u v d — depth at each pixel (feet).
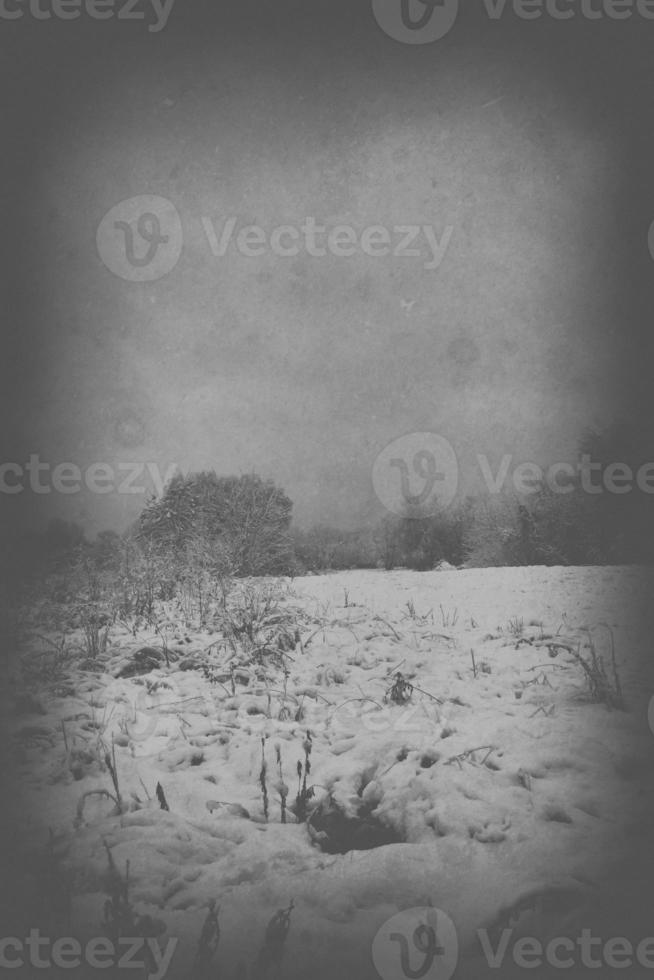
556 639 18.48
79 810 9.58
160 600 23.52
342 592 27.89
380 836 9.60
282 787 10.79
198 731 12.88
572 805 9.73
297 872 8.50
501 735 11.96
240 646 17.97
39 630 20.79
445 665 16.57
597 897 7.86
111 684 15.58
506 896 7.93
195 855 8.93
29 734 12.84
